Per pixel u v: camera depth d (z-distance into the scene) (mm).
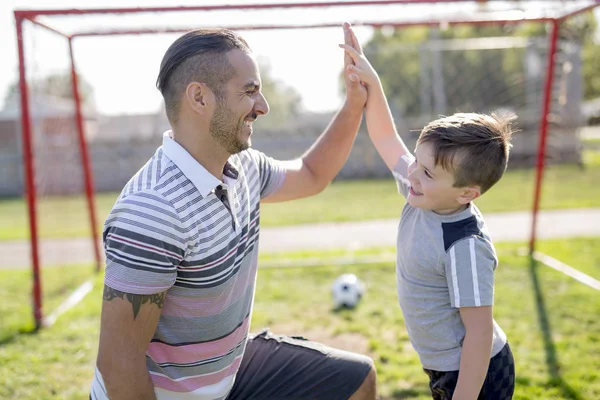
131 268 1450
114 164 16391
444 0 3775
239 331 1800
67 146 6078
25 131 4055
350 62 2133
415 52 19516
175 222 1472
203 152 1595
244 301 1782
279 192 2102
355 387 1950
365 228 7836
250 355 2020
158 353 1678
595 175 12328
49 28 4137
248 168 1867
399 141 2154
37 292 4199
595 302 4211
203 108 1533
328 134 2205
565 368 3162
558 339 3582
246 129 1612
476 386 1631
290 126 16875
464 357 1645
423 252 1732
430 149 1652
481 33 23422
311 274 5395
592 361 3240
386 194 11438
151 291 1480
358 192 11984
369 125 2182
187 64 1525
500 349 1807
